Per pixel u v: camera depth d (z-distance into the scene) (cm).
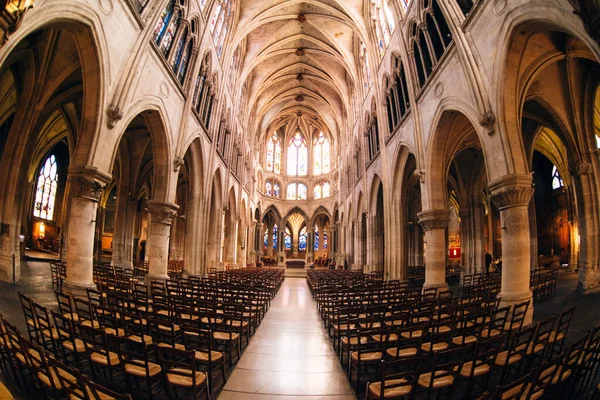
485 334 740
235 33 2647
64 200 3147
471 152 2252
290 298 1878
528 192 992
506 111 1034
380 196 2970
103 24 1027
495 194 1033
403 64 1836
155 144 1566
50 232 3028
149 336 657
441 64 1423
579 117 1347
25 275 1534
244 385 584
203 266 2167
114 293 920
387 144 2284
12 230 1349
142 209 3706
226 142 2898
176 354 446
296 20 3162
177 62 1670
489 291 1094
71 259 1034
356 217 3469
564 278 1844
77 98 1689
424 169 1623
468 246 2297
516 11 956
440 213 1534
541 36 1012
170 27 1533
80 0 919
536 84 1269
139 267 2606
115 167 2483
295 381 608
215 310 828
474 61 1155
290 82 4394
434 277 1523
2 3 639
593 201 1353
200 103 2075
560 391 512
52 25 938
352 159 3691
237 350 725
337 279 1938
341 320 808
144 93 1324
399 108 2050
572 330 859
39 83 1341
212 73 2202
